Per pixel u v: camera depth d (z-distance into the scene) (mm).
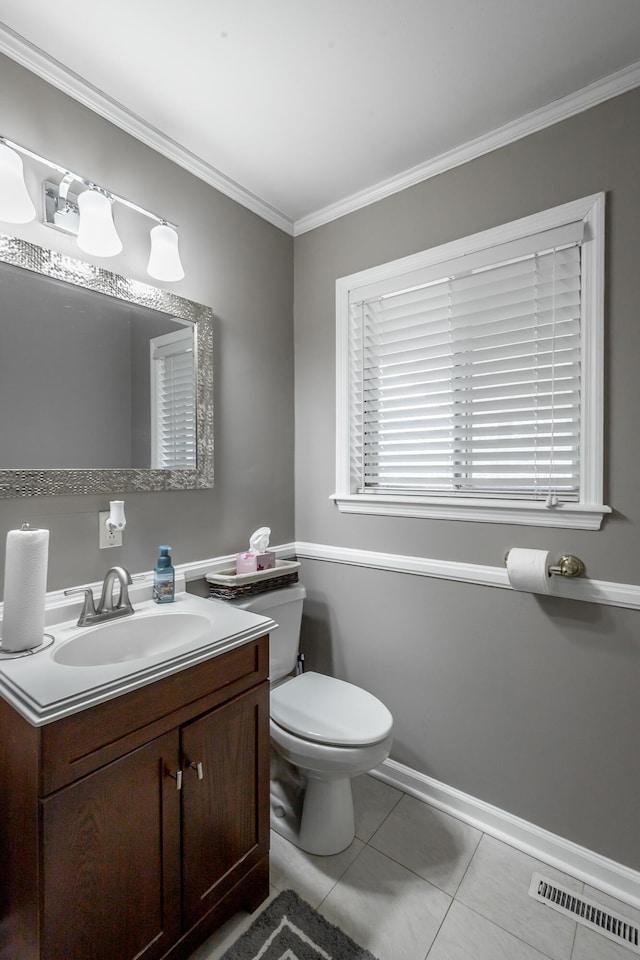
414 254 1829
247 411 2004
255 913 1337
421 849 1592
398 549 1917
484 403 1708
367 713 1577
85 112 1438
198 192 1791
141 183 1595
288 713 1568
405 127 1609
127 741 1024
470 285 1711
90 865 964
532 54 1317
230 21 1215
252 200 1993
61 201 1362
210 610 1464
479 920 1334
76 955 945
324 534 2162
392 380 1949
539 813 1586
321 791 1576
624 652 1434
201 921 1192
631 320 1396
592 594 1463
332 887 1432
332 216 2092
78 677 1009
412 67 1360
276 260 2148
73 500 1417
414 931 1297
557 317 1541
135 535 1585
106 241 1329
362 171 1845
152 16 1199
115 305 1512
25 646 1143
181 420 1708
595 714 1486
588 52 1310
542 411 1583
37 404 1325
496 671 1678
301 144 1692
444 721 1803
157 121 1577
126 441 1538
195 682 1167
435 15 1199
